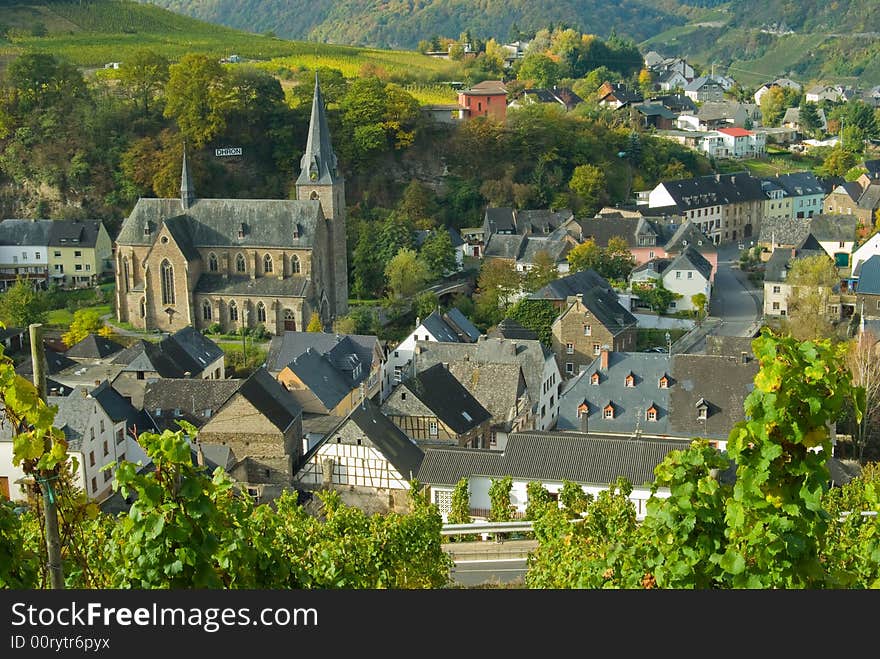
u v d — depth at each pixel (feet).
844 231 604.08
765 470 69.21
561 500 229.86
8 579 79.46
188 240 478.18
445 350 366.43
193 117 609.42
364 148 639.76
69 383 358.84
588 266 539.29
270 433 285.23
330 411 341.21
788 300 484.74
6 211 599.98
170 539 78.43
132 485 78.54
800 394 68.18
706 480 83.46
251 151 629.51
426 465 259.60
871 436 326.85
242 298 472.85
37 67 619.67
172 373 359.46
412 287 509.35
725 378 309.83
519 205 650.84
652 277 519.60
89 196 597.93
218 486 82.23
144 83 643.45
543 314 444.14
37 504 78.64
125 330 483.10
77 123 612.70
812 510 72.74
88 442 258.78
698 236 570.87
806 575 74.84
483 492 252.83
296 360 347.36
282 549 119.34
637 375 316.81
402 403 310.45
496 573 193.16
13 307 454.81
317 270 479.41
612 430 311.68
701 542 82.23
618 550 100.89
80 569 90.38
